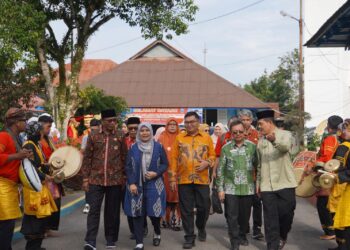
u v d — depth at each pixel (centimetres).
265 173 783
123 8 1524
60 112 1581
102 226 1052
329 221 903
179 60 3725
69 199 1357
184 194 850
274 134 759
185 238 847
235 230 808
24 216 747
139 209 802
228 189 816
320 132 2297
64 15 1564
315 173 818
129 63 3759
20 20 1285
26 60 1295
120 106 2261
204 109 3481
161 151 828
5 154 647
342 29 1484
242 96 3406
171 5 1514
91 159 830
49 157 849
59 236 944
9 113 680
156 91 3519
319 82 3384
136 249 802
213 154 863
